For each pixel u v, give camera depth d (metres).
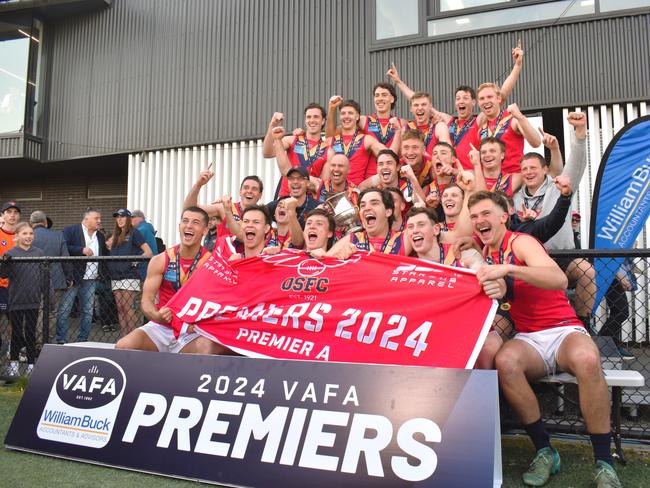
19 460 2.95
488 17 8.02
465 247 3.25
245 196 4.95
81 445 2.95
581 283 3.70
